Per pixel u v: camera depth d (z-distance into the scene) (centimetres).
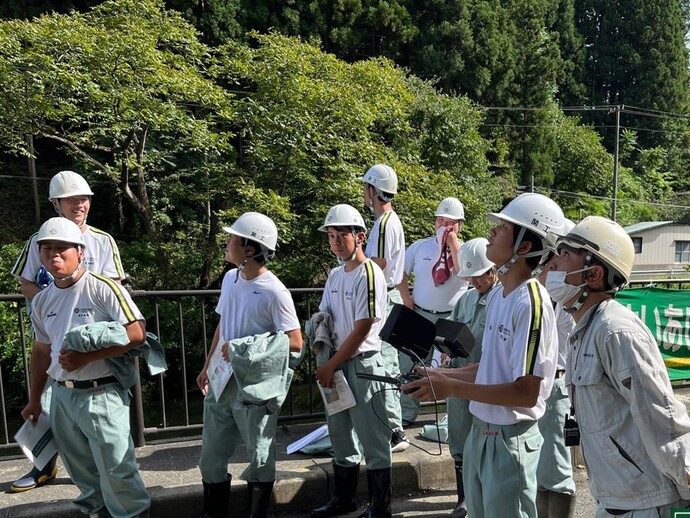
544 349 242
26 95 1053
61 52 1066
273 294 345
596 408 211
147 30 1137
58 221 313
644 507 203
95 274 323
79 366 304
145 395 1206
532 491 257
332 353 367
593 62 4194
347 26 2117
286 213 1152
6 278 1225
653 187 4000
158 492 373
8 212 1585
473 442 268
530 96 2873
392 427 371
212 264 1388
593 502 406
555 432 351
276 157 1249
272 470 350
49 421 345
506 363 251
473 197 1578
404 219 1241
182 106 1232
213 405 349
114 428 315
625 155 4069
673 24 4116
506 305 253
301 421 527
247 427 339
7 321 1079
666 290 567
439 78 2119
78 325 317
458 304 402
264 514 353
